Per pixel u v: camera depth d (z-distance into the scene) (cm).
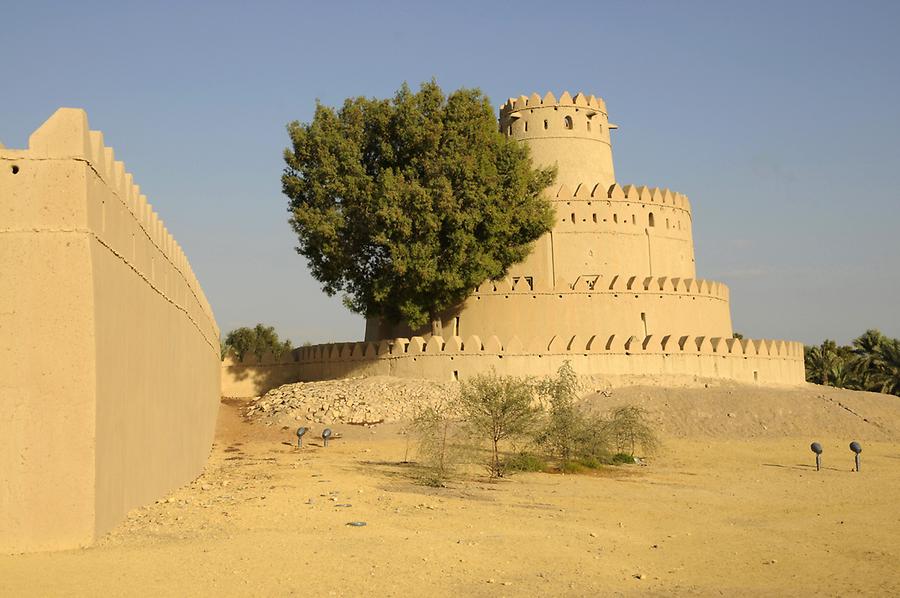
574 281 5541
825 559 1602
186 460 2392
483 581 1294
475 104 4931
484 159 4850
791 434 4147
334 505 1923
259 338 9700
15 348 1325
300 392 4662
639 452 3506
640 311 5388
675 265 5944
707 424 4188
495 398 2927
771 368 5372
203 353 3108
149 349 1803
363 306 4994
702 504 2306
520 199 5016
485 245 4891
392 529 1672
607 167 6138
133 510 1639
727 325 5978
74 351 1334
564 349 4753
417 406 4197
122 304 1545
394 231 4606
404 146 4903
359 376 5091
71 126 1352
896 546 1742
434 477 2533
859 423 4262
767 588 1362
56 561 1229
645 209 5834
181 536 1473
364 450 3406
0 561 1230
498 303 5309
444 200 4588
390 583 1239
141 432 1714
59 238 1338
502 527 1777
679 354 4969
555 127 5997
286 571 1264
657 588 1330
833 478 2925
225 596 1114
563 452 3050
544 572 1384
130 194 1645
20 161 1341
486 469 2850
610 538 1736
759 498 2453
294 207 4912
